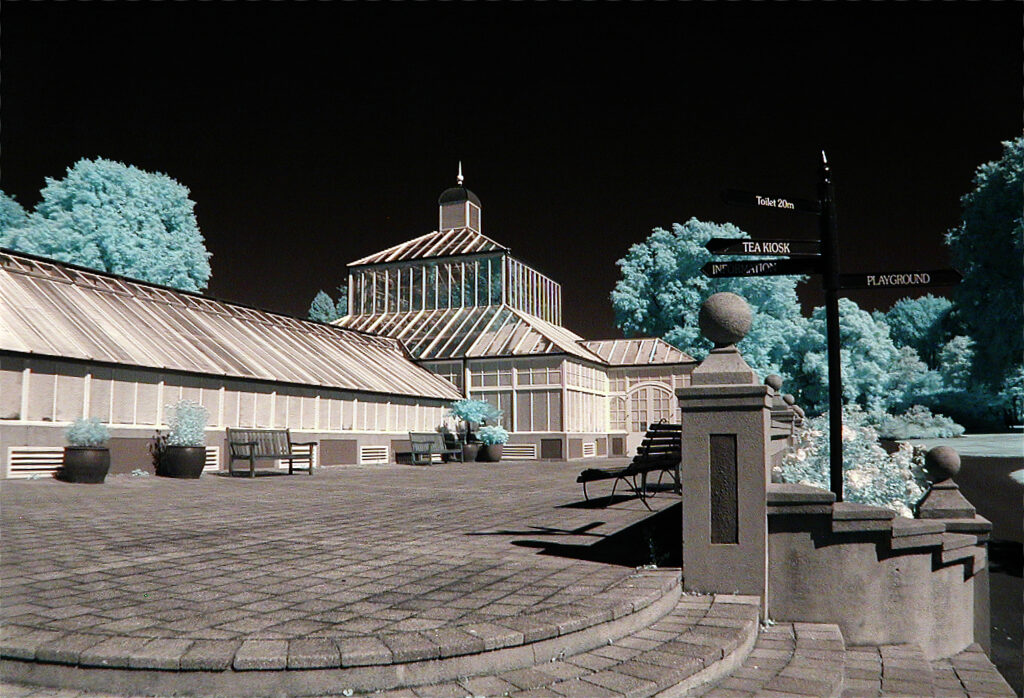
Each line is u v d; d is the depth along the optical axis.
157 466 17.25
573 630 4.11
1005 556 9.59
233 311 25.50
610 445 38.88
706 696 3.91
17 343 14.57
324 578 5.30
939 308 96.25
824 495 5.46
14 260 18.30
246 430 18.94
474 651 3.73
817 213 7.25
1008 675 5.69
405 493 13.20
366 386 25.94
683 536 5.54
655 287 50.84
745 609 5.05
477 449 30.02
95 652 3.54
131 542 7.05
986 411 51.81
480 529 8.00
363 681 3.54
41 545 6.83
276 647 3.59
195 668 3.46
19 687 3.61
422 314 39.28
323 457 23.64
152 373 17.53
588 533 7.63
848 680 4.64
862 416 8.54
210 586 5.02
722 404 5.50
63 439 15.20
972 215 42.75
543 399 32.97
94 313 18.39
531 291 41.47
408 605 4.47
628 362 39.44
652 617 4.75
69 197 37.25
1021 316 39.22
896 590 5.62
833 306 7.07
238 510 10.10
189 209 41.44
